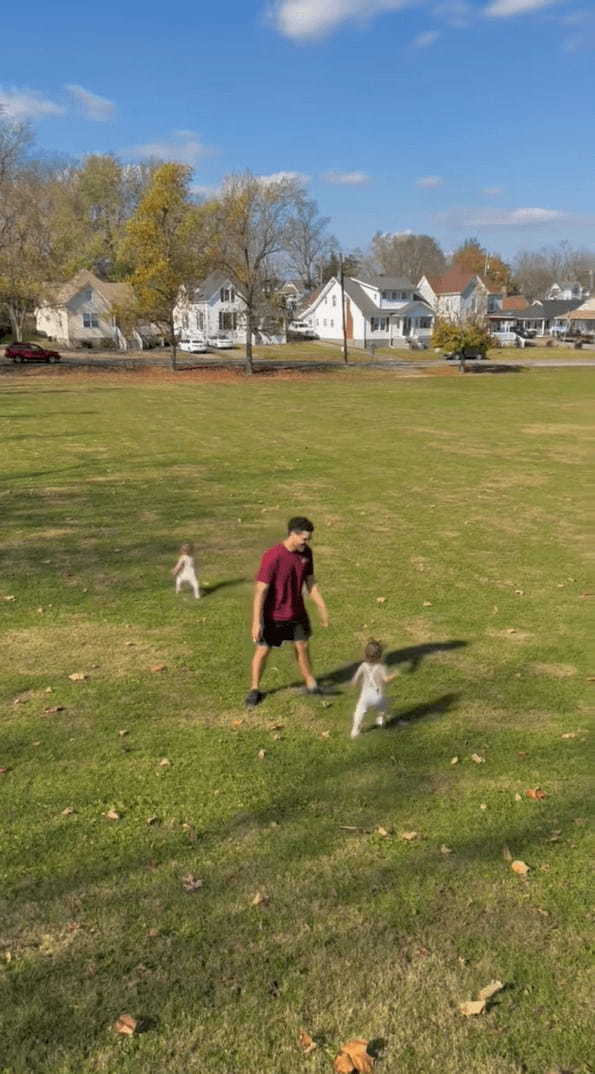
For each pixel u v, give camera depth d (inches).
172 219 2124.8
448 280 3833.7
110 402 1456.7
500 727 263.1
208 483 698.2
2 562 458.9
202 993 148.6
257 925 166.4
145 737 253.4
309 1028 141.3
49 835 199.3
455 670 312.0
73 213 3725.4
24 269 2429.9
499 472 780.0
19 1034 139.6
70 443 928.3
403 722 266.2
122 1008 145.3
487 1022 142.5
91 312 3061.0
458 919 168.9
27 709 273.9
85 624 362.0
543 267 6520.7
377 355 3009.4
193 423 1143.0
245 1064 134.0
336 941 161.9
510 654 329.4
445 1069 133.1
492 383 1993.1
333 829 202.2
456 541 520.1
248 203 2143.2
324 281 4419.3
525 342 3708.2
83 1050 136.5
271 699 284.8
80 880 181.5
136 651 329.7
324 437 1009.5
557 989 150.2
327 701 283.3
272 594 275.4
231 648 334.0
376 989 149.7
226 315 3435.0
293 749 246.4
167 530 535.2
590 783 226.4
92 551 483.2
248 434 1029.8
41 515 572.7
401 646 338.0
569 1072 132.3
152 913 170.2
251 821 205.8
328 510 605.0
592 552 496.7
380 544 509.7
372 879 181.6
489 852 192.7
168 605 389.1
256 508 605.9
